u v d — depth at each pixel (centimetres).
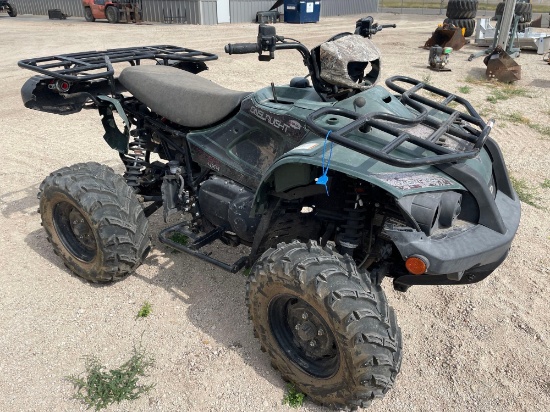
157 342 321
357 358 235
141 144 411
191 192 380
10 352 308
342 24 2356
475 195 257
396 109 290
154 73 387
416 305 361
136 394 280
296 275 244
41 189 364
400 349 254
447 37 1515
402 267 299
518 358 312
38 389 283
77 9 2564
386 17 2989
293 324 275
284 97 318
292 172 277
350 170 241
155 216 477
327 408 275
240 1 2303
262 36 290
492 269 288
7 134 699
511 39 1394
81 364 301
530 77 1161
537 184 569
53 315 342
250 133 328
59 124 748
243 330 333
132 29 1917
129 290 371
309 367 272
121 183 359
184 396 281
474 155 249
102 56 402
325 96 298
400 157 257
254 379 294
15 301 354
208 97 344
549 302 364
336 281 240
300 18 2405
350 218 284
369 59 283
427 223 243
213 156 346
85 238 367
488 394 285
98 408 271
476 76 1145
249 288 275
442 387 290
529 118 834
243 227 330
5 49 1398
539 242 443
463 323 342
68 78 342
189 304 357
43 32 1800
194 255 349
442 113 328
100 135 698
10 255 411
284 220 321
